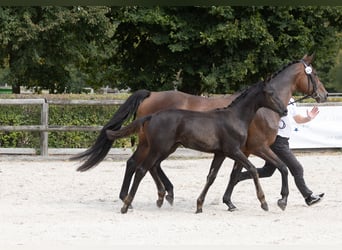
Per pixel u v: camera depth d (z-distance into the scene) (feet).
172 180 50.03
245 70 81.71
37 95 67.36
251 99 35.63
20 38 74.02
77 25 78.59
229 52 82.38
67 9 75.56
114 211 36.81
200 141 34.86
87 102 65.26
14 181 48.26
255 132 36.88
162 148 34.83
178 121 34.86
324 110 68.90
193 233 30.66
